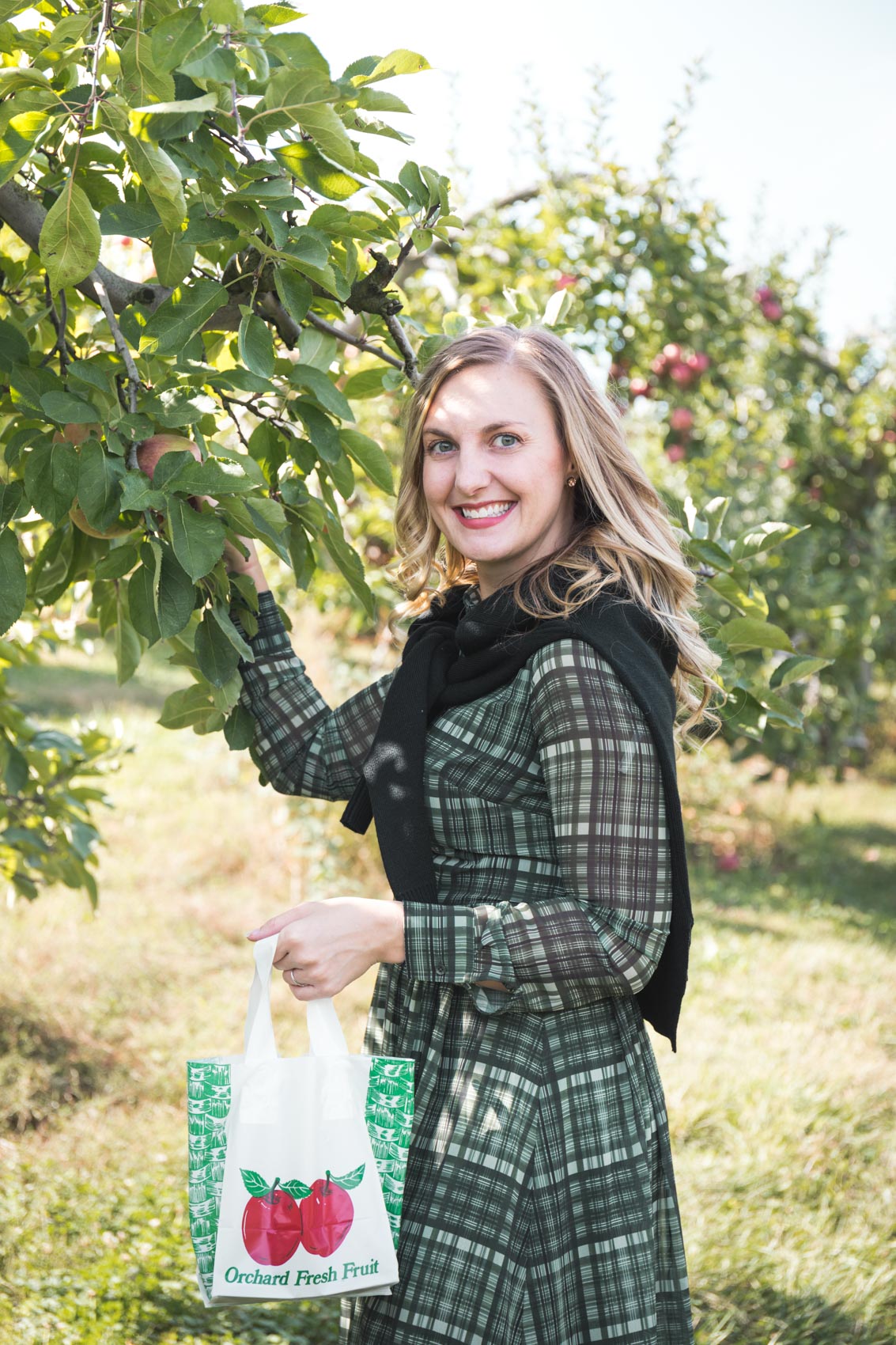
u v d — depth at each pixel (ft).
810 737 22.82
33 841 9.53
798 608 22.44
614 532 4.90
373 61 4.99
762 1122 11.09
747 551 6.44
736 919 19.12
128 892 17.08
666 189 17.49
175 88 4.54
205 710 5.83
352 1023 13.30
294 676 5.85
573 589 4.70
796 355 23.03
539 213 17.65
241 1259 4.17
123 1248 8.45
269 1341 7.75
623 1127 4.66
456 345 4.97
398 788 4.76
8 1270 8.14
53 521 4.57
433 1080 4.64
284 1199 4.22
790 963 16.51
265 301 5.60
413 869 4.67
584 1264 4.55
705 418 21.18
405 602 6.08
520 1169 4.42
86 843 9.70
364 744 5.73
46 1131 10.44
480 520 4.84
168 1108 10.93
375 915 4.33
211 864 18.65
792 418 23.86
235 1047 12.30
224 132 4.74
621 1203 4.58
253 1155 4.22
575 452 4.83
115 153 4.74
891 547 24.14
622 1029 4.77
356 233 4.99
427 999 4.79
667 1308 4.94
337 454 5.49
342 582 18.04
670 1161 5.01
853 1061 12.77
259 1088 4.25
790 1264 8.82
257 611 5.36
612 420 5.01
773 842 24.94
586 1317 4.56
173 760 24.64
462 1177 4.46
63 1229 8.63
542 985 4.32
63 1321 7.57
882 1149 10.94
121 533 4.84
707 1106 11.28
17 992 13.10
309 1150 4.25
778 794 28.30
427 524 5.61
